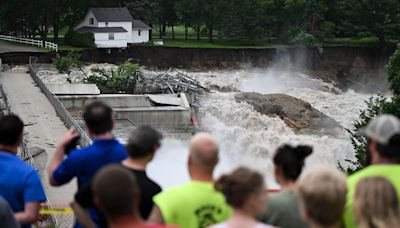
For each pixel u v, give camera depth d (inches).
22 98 2684.5
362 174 381.4
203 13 6038.4
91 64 4975.4
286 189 387.5
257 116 2967.5
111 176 298.8
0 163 448.5
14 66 4311.0
